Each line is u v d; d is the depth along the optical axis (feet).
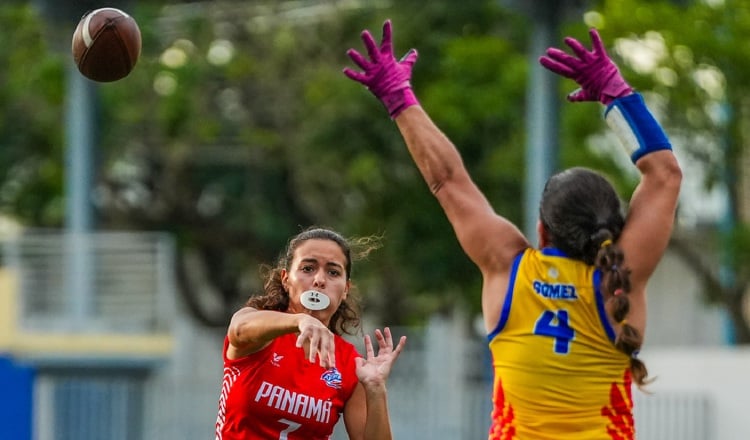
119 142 239.91
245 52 237.45
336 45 228.43
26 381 135.44
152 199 250.37
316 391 51.70
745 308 216.95
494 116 204.54
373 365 52.95
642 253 48.08
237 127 245.45
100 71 58.44
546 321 47.91
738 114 179.01
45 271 189.98
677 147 182.39
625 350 47.32
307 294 51.47
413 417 169.17
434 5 212.84
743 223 187.62
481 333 245.24
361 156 209.87
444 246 212.43
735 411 158.61
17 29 233.14
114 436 165.17
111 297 190.29
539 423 47.75
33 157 240.32
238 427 51.60
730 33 173.37
